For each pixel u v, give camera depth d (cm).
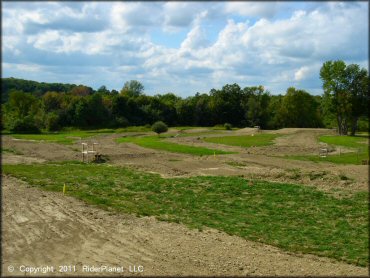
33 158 4041
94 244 1452
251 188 2541
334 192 2478
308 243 1603
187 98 13300
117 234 1580
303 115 12319
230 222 1848
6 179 2691
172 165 3512
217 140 6362
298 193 2431
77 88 13700
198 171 3200
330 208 2136
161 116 11644
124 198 2250
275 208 2122
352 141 6512
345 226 1842
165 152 4628
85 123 10012
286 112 12281
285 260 1405
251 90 13275
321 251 1518
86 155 4178
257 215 1989
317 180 2795
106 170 3219
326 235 1712
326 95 9275
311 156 4459
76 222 1711
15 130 8144
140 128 9675
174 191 2458
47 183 2584
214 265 1318
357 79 9125
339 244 1603
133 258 1340
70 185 2555
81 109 9975
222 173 3091
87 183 2641
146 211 1964
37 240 1460
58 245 1420
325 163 3878
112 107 11088
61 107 10225
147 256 1365
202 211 2025
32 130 8319
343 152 5022
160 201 2206
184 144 5541
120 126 10400
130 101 11350
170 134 8175
